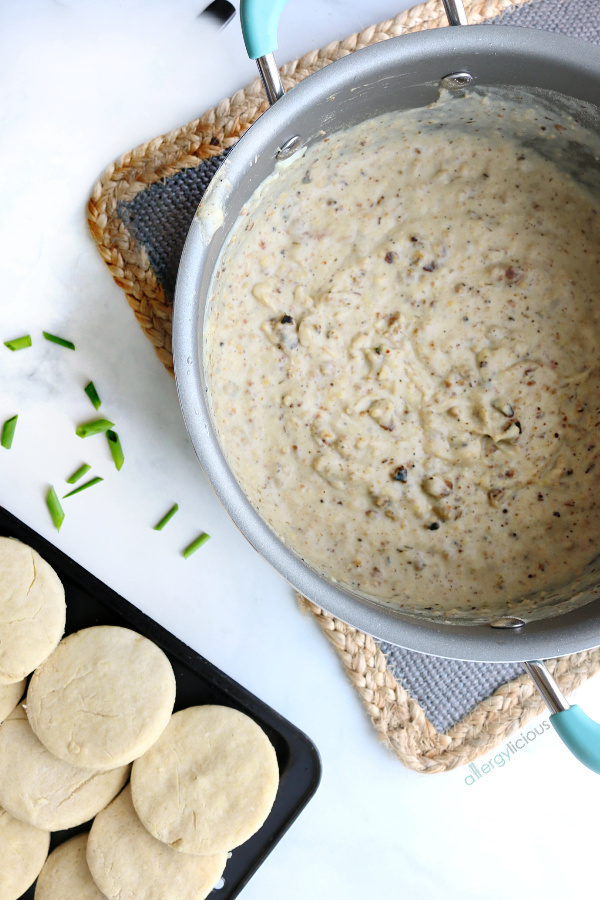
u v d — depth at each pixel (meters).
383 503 0.51
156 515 0.55
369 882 0.56
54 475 0.55
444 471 0.51
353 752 0.55
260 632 0.55
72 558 0.54
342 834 0.56
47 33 0.54
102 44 0.55
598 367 0.52
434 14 0.54
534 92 0.48
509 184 0.52
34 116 0.54
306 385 0.51
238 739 0.54
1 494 0.54
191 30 0.55
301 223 0.51
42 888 0.54
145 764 0.54
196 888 0.53
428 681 0.55
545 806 0.56
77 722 0.53
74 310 0.55
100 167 0.55
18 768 0.54
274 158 0.48
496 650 0.46
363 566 0.51
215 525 0.55
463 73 0.47
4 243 0.54
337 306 0.51
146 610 0.55
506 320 0.51
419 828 0.56
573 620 0.47
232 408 0.51
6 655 0.53
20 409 0.55
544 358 0.51
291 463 0.51
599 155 0.50
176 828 0.53
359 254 0.51
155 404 0.55
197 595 0.55
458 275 0.52
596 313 0.52
